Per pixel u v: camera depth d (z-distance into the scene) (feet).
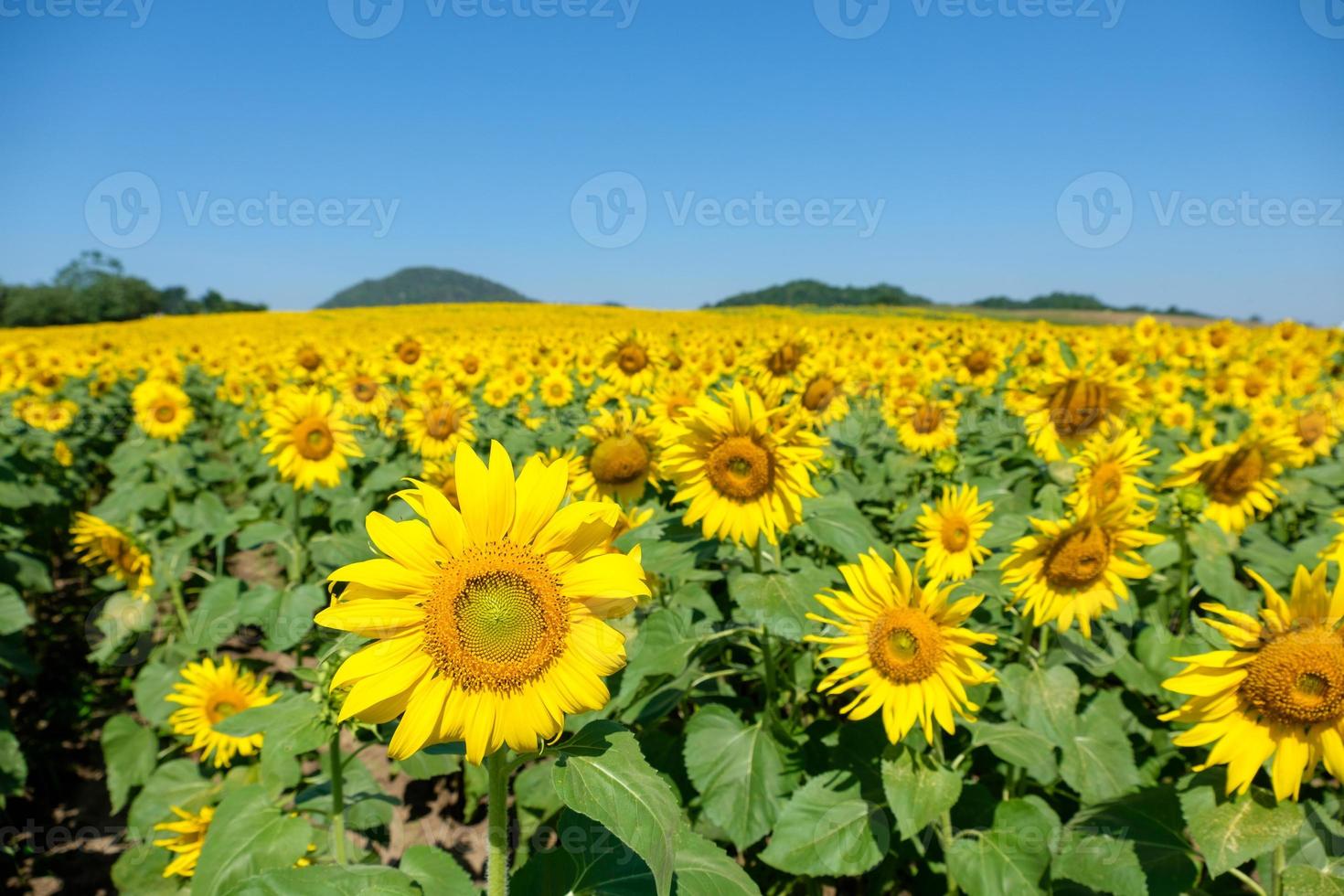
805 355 25.39
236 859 8.09
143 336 120.98
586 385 43.09
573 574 6.14
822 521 12.06
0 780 15.14
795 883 12.55
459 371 43.09
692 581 13.58
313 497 25.61
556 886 7.19
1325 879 7.97
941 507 13.80
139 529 19.60
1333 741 7.47
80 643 24.56
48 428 36.06
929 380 38.60
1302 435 21.94
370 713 5.87
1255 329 61.00
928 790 9.40
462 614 5.94
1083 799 10.24
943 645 9.18
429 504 6.06
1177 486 13.93
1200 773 8.67
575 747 6.09
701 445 11.90
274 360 55.47
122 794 14.97
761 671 13.00
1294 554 14.55
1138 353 44.19
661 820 5.70
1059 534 10.41
